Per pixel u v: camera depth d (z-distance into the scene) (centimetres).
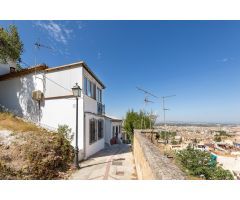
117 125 2719
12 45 1720
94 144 1434
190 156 866
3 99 1548
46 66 1405
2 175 629
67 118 1276
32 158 790
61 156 943
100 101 1858
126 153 1405
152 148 454
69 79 1295
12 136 945
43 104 1367
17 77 1504
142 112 1716
